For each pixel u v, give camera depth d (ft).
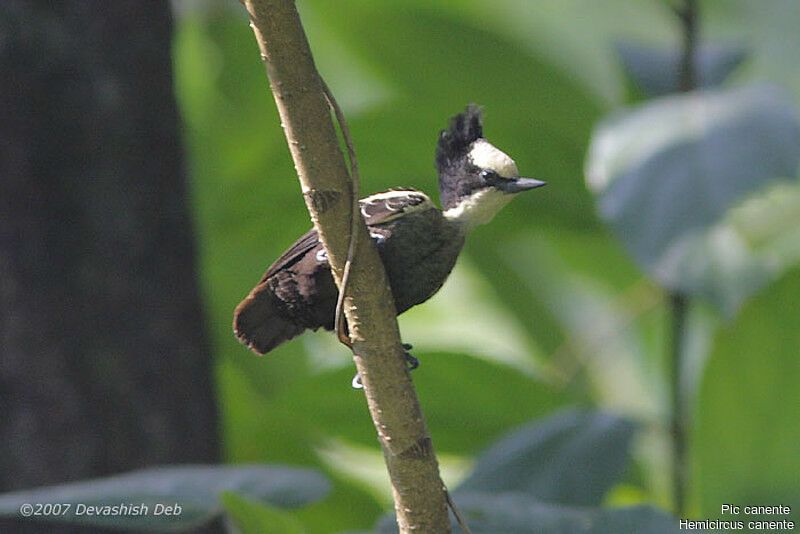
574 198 35.76
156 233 32.50
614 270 42.86
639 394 42.22
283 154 36.96
